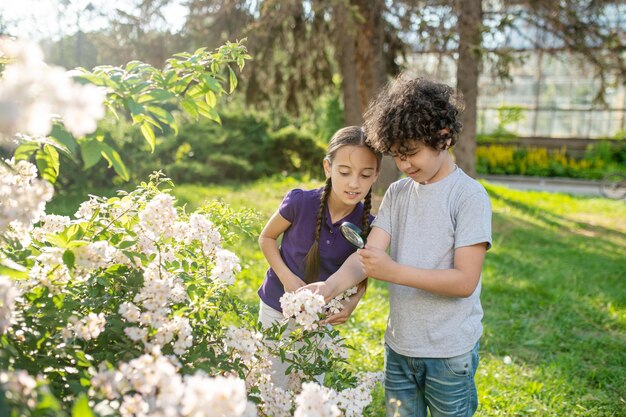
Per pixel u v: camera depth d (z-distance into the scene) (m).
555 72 19.89
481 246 1.80
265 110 10.69
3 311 1.19
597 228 9.47
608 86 9.84
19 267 1.25
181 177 11.30
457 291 1.78
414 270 1.77
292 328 2.20
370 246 1.84
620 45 9.30
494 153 19.42
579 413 2.99
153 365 1.17
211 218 2.17
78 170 8.74
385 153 1.80
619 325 4.46
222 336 1.72
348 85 9.23
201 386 1.02
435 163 1.78
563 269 6.23
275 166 13.48
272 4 7.66
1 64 1.24
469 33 7.60
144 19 8.19
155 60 8.22
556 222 9.64
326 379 1.98
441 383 1.87
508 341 4.00
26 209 1.27
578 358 3.73
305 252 2.22
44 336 1.42
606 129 19.84
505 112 20.23
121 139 9.48
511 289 5.20
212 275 1.76
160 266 1.62
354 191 2.00
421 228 1.88
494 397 3.07
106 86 1.47
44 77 0.98
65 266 1.54
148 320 1.45
